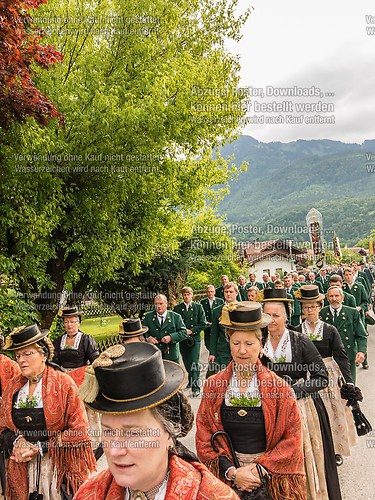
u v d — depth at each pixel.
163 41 12.51
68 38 11.72
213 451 3.25
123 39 11.73
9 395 3.93
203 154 14.34
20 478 3.81
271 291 4.36
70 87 10.59
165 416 1.75
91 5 11.80
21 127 8.35
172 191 13.30
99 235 11.99
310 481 4.00
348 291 11.52
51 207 10.35
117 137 10.53
